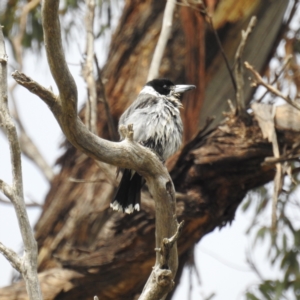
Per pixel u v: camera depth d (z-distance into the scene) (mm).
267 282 12281
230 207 11219
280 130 10156
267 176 10680
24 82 6059
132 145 6988
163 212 7246
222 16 12023
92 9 11094
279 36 12359
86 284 11359
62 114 6359
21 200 6465
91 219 12023
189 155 10922
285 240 12703
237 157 10523
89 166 12453
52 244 12281
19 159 6477
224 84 12008
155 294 6355
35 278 6301
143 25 12648
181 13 12000
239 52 9820
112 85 12461
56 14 5883
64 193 12484
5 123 6434
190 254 12195
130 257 11242
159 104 9891
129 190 9047
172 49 12180
